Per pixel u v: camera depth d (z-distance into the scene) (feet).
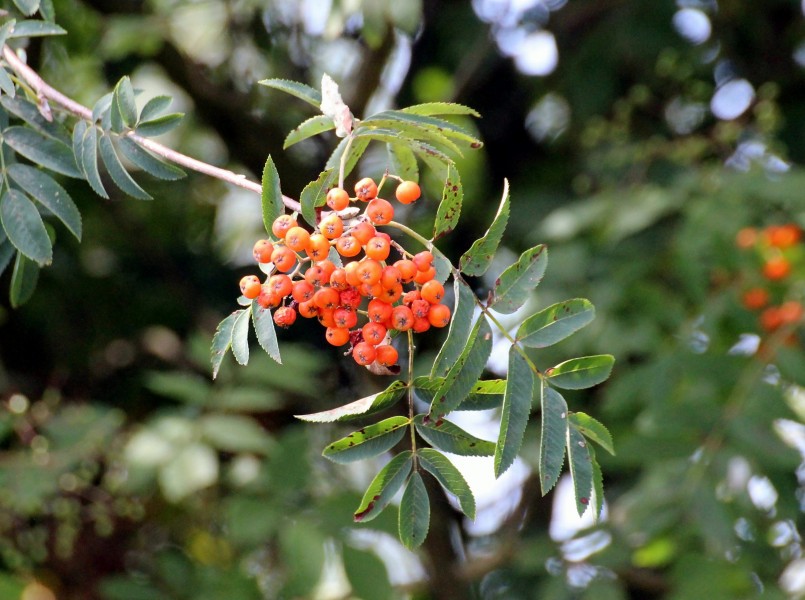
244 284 7.45
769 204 18.86
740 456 16.11
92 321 22.75
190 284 23.26
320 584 16.96
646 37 21.93
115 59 20.38
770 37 22.62
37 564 19.57
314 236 7.28
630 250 19.60
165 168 8.60
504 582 23.56
